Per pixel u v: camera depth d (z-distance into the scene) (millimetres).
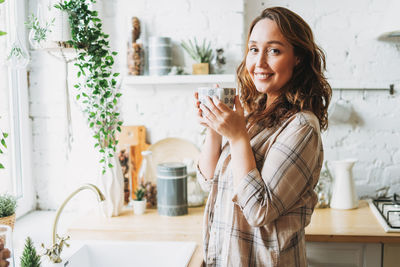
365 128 2266
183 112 2305
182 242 1663
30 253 1307
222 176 1322
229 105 1273
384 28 2002
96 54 1727
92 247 1688
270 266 1197
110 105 1924
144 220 1959
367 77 2244
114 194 2004
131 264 1674
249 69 1272
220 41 2221
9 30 2045
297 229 1207
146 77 2154
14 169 2188
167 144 2314
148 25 2246
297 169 1147
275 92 1329
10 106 2135
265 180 1150
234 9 2199
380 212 1975
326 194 2109
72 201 2326
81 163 2227
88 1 2111
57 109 2289
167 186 2000
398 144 2256
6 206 1622
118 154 2197
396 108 2240
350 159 2141
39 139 2316
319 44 2246
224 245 1257
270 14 1229
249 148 1190
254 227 1219
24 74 2238
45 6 1617
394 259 1771
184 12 2225
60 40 1601
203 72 2139
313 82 1282
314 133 1190
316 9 2234
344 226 1839
